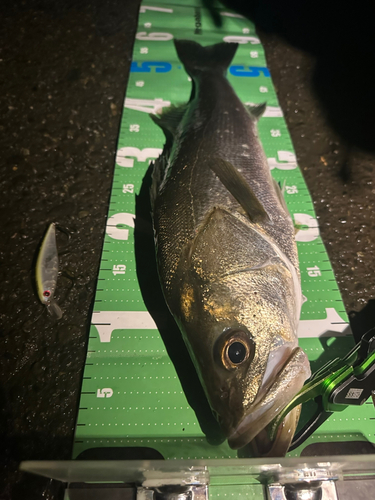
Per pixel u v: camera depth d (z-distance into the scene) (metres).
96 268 0.32
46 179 0.37
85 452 0.24
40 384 0.27
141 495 0.22
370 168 0.39
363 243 0.34
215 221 0.25
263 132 0.40
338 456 0.18
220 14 0.51
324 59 0.48
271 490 0.22
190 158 0.30
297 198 0.36
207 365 0.22
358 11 0.53
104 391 0.26
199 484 0.21
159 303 0.30
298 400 0.21
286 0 0.53
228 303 0.23
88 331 0.29
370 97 0.44
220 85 0.39
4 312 0.30
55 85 0.43
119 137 0.39
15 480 0.24
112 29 0.49
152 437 0.24
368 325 0.30
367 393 0.22
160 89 0.42
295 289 0.26
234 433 0.21
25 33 0.48
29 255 0.33
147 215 0.34
